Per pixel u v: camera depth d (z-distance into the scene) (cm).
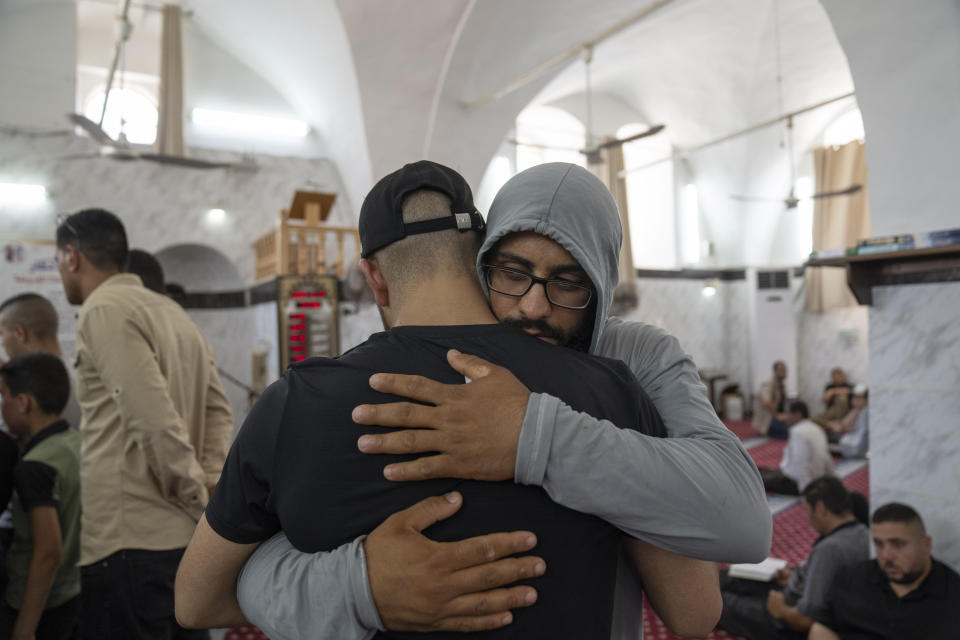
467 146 886
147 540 182
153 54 962
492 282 83
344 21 724
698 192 1318
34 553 212
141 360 177
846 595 271
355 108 841
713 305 1318
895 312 305
